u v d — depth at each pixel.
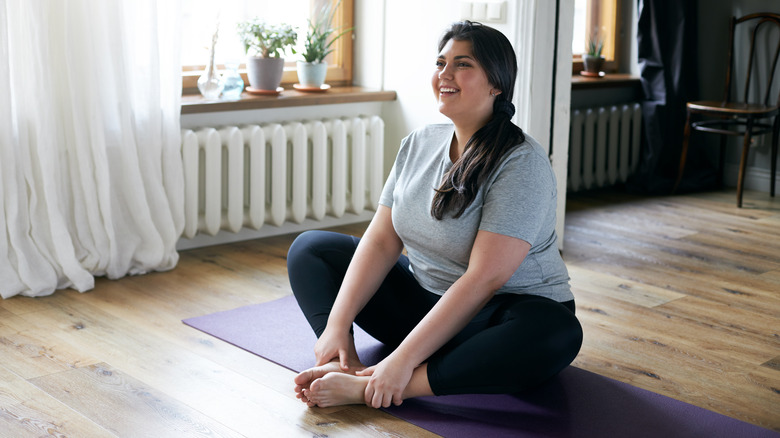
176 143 3.12
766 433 1.95
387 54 3.99
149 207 3.09
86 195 2.91
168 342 2.45
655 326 2.69
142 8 2.94
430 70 3.80
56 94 2.85
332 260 2.29
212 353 2.37
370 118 3.85
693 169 5.06
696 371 2.33
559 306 1.95
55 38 2.82
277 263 3.30
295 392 2.06
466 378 1.93
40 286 2.80
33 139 2.82
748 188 5.06
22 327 2.54
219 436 1.88
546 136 3.47
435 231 2.03
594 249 3.65
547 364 1.91
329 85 4.05
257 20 3.57
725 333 2.64
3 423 1.92
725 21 4.99
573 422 1.97
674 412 2.04
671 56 4.88
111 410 2.00
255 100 3.46
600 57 4.81
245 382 2.17
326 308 2.17
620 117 4.93
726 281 3.21
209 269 3.19
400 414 1.99
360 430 1.92
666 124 4.89
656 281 3.19
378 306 2.24
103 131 2.89
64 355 2.33
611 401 2.10
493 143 1.96
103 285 2.96
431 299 2.16
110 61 2.89
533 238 1.94
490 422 1.96
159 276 3.08
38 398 2.05
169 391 2.11
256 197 3.49
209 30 3.63
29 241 2.82
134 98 2.99
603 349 2.47
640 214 4.37
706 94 5.12
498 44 1.98
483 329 2.02
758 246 3.75
